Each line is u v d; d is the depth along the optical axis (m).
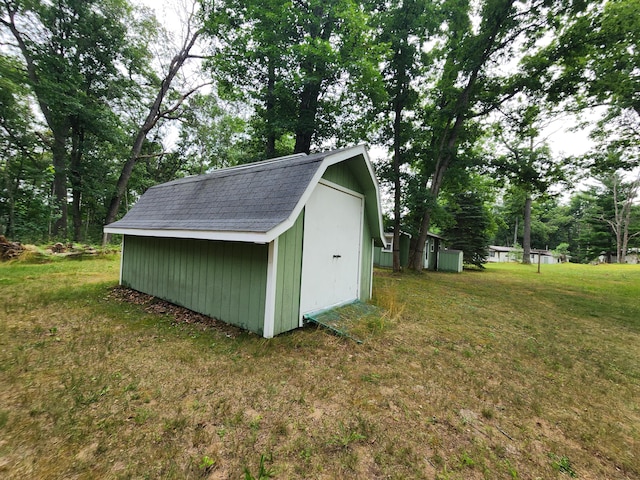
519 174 11.09
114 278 6.97
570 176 10.68
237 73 11.45
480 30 10.24
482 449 1.85
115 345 3.17
